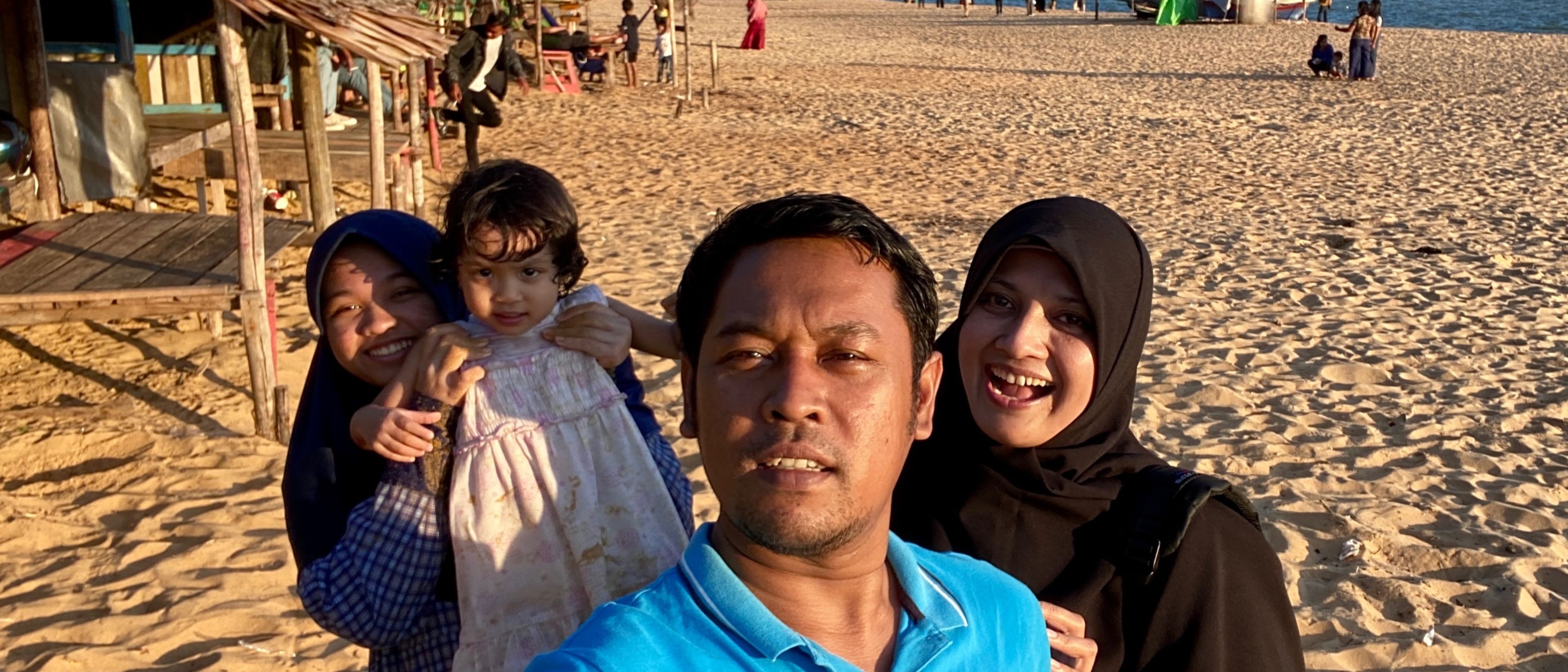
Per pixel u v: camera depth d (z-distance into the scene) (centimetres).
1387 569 481
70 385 644
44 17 864
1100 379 203
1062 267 202
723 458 125
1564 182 1406
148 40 1049
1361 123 1920
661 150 1542
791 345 123
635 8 4419
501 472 180
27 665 392
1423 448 608
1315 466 584
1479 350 778
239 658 400
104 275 619
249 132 574
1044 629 154
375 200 972
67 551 475
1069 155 1611
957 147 1653
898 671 131
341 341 197
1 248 675
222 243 681
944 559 153
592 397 188
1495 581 467
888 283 128
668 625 123
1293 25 4034
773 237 128
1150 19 4266
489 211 180
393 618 180
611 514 185
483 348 184
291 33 932
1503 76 2542
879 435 124
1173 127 1870
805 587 129
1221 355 762
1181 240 1096
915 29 3944
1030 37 3619
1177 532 187
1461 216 1217
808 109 1981
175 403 625
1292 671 197
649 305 848
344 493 199
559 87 2091
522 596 182
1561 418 653
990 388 205
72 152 796
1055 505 199
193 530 488
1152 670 190
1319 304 888
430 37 621
